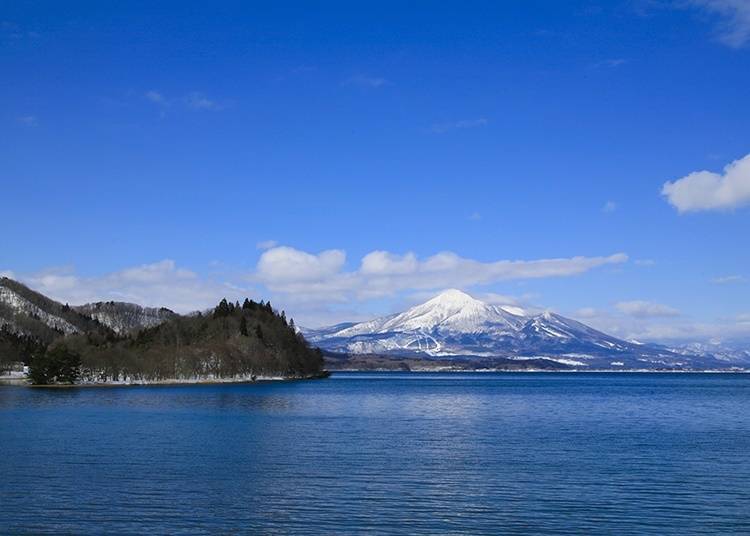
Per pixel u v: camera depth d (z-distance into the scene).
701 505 52.25
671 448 83.44
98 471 64.88
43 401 175.25
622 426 114.12
